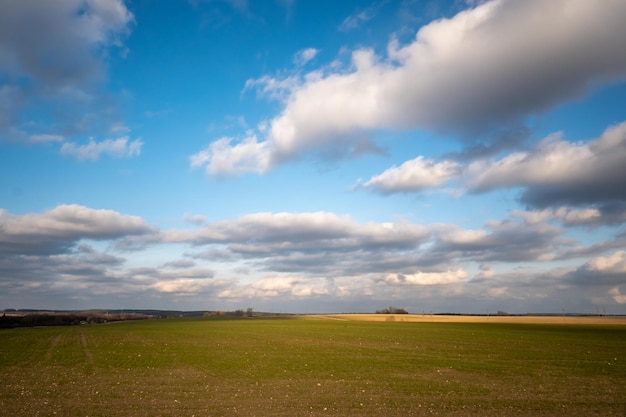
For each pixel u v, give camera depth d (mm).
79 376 31234
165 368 35875
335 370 35188
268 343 60094
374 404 22031
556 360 41625
